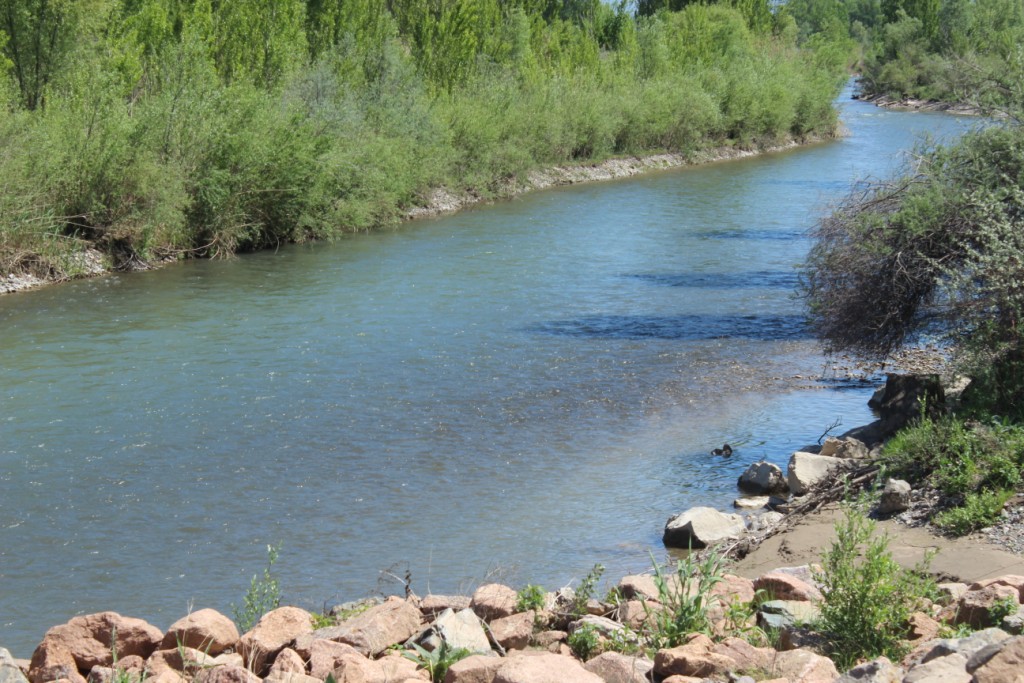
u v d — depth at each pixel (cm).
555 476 1010
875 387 1323
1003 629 522
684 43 6222
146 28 2819
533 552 826
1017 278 946
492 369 1409
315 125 2784
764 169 4466
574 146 4184
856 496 878
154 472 1020
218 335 1585
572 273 2117
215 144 2405
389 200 2814
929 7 8488
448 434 1139
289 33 3228
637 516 906
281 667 502
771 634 558
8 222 1983
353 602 697
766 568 769
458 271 2134
